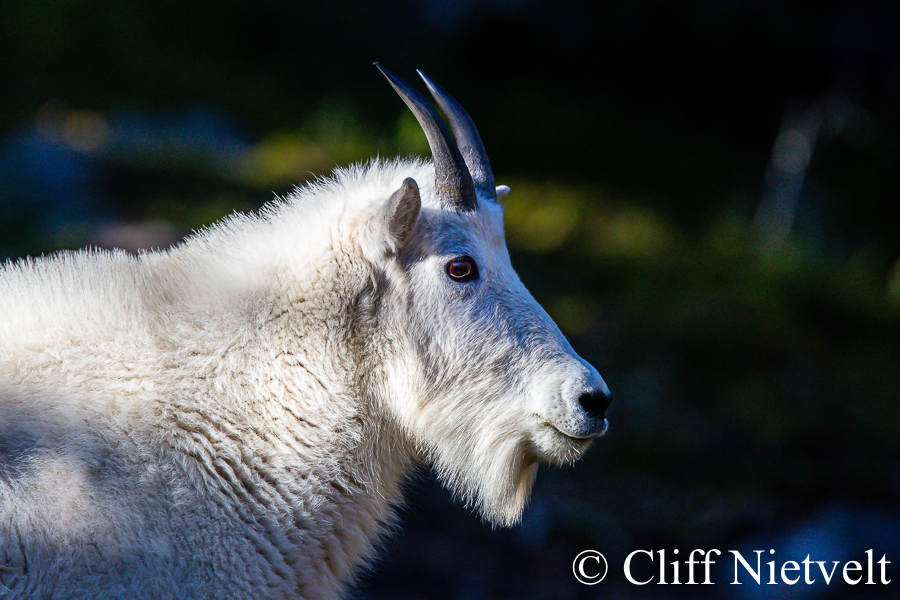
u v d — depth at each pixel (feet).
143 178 130.41
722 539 71.87
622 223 140.26
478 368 37.22
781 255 130.52
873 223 144.36
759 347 105.50
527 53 180.96
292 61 204.44
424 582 62.80
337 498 35.04
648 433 86.02
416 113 37.76
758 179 155.43
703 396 94.89
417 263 36.76
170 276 35.45
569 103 172.86
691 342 104.58
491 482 38.22
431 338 36.88
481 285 37.40
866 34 141.59
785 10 149.89
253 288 35.19
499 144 161.68
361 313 36.22
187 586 30.09
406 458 39.70
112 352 32.55
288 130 168.86
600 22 171.73
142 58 179.52
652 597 63.98
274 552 32.14
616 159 159.63
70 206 113.60
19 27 166.61
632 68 173.99
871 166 150.00
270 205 39.06
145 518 30.12
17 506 28.76
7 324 32.63
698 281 121.19
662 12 164.14
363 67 198.59
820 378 100.68
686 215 148.15
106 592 28.86
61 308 33.04
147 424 31.63
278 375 34.30
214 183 135.33
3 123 141.08
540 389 36.99
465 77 182.50
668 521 73.46
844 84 144.46
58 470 29.68
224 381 33.42
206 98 177.37
